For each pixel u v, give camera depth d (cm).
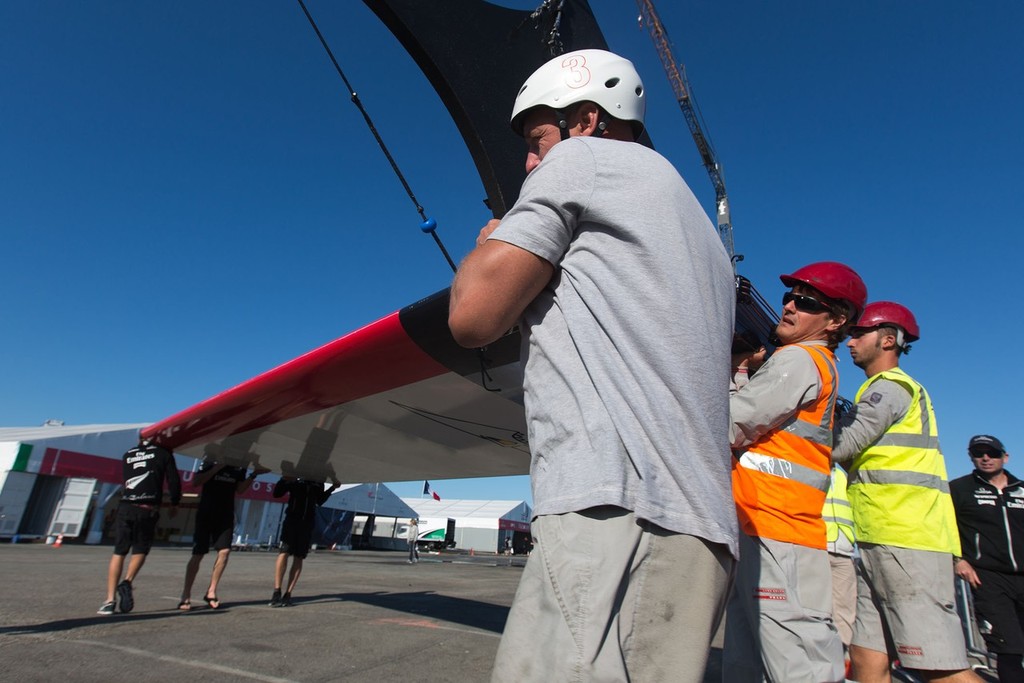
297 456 604
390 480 703
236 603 586
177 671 306
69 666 300
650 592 67
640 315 77
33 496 1716
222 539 549
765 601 161
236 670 316
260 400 448
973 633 503
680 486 70
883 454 230
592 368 75
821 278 191
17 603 491
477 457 556
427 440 523
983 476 336
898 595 220
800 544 165
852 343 264
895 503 224
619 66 103
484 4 226
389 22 195
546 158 86
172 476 514
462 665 360
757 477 170
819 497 173
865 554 235
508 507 5112
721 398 79
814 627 158
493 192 214
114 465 1906
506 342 296
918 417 234
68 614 455
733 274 98
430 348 325
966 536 337
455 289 81
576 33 260
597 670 62
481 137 210
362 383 399
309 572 1101
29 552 1212
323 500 629
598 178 82
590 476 69
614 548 67
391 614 569
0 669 285
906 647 215
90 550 1491
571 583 67
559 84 103
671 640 66
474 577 1227
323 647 390
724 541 70
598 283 79
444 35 206
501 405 404
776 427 172
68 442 1780
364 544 3659
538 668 66
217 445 591
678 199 87
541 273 79
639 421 72
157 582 743
